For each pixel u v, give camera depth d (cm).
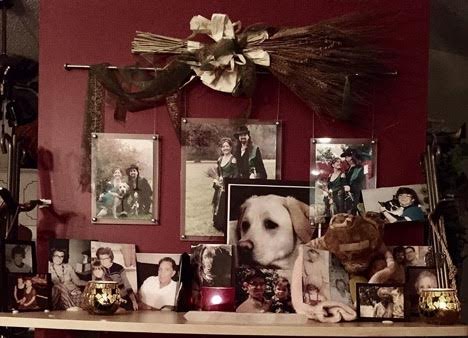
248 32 175
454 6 212
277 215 176
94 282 161
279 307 171
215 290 166
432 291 155
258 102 180
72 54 181
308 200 178
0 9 204
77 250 173
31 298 166
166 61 179
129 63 180
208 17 181
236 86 172
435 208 166
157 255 176
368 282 165
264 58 172
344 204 177
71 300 171
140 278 175
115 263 174
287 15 181
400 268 170
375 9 181
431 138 186
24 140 223
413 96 181
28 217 231
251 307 171
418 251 172
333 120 180
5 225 171
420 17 181
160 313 167
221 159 178
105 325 150
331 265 166
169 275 175
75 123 180
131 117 180
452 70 253
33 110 227
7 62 209
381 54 177
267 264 174
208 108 179
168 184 179
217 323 153
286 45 173
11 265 166
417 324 155
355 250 163
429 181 170
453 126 251
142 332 164
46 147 180
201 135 179
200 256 173
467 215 234
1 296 163
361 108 180
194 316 156
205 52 173
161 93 175
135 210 178
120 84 176
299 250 169
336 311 160
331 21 174
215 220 177
